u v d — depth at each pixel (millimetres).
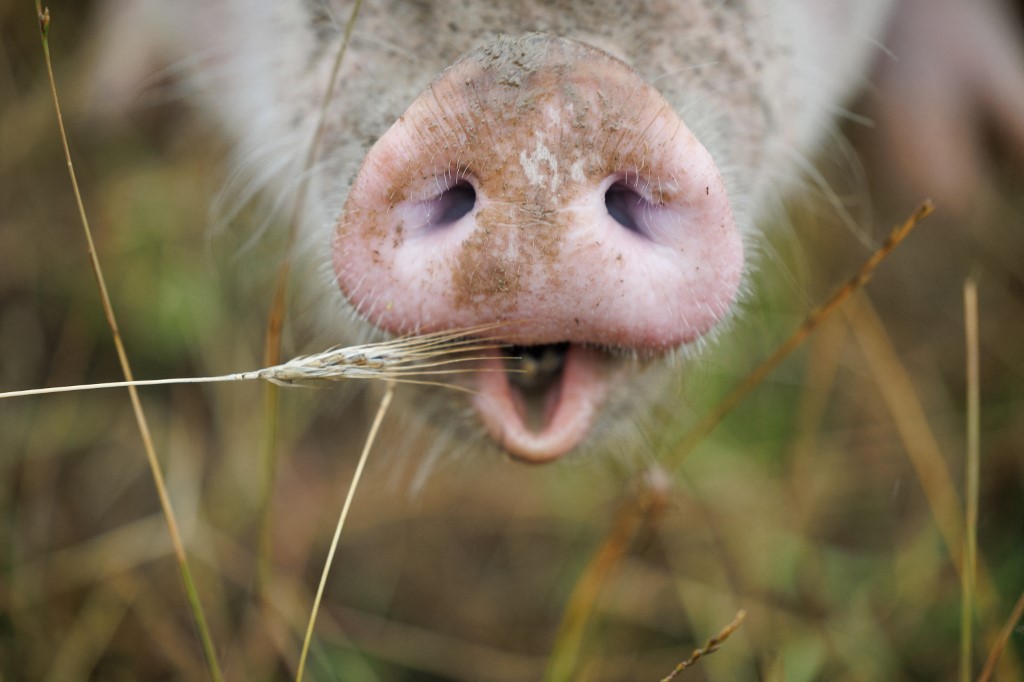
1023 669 1076
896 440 1199
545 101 920
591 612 1069
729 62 1007
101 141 1326
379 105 985
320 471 1188
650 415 1044
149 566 1146
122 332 1220
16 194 1276
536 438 967
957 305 1304
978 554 1092
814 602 1125
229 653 1104
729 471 1179
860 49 1161
